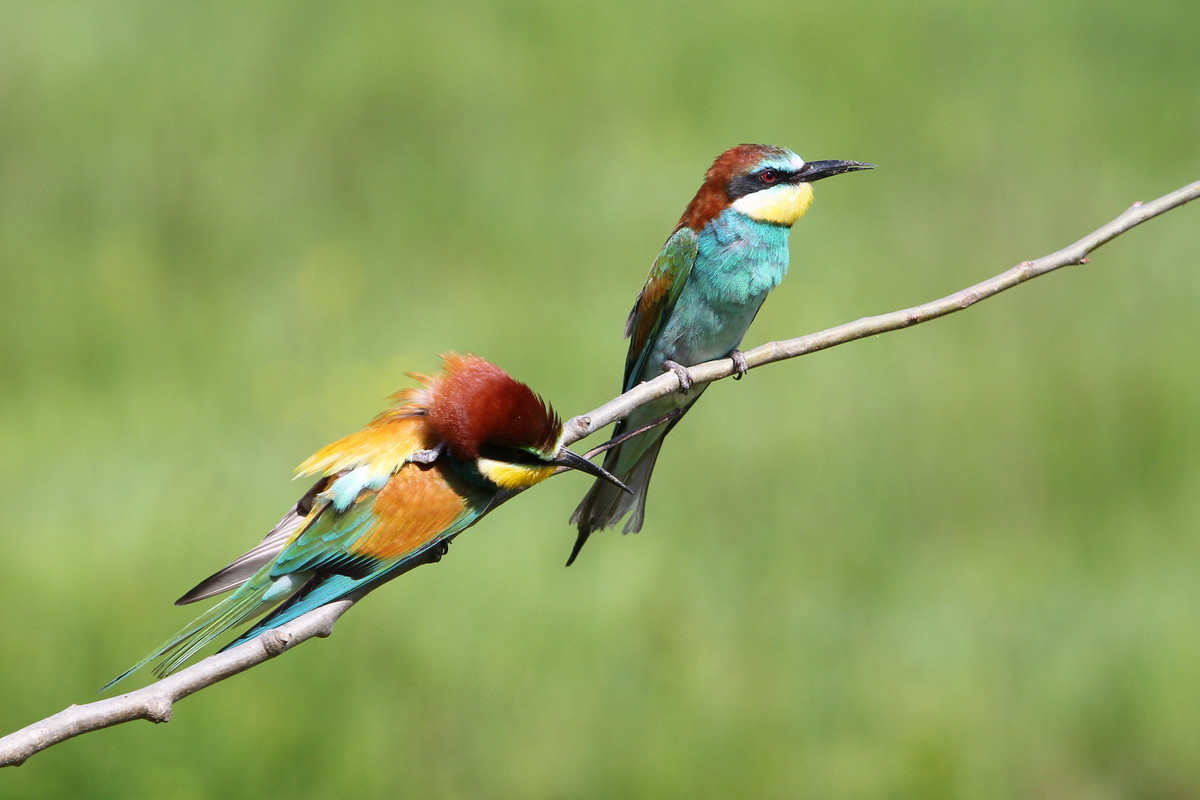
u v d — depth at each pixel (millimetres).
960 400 13039
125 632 9258
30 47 17531
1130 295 14727
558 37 19047
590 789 9219
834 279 14938
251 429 12344
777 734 9656
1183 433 12852
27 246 14891
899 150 17531
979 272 15188
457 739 9328
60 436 12266
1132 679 10453
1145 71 19438
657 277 8922
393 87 17688
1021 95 18781
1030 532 12000
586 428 6641
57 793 8250
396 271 14875
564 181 16359
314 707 8938
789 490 12016
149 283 14508
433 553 6586
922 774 9430
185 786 8281
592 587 10438
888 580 11281
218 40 18234
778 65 18766
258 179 16172
